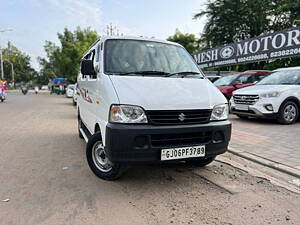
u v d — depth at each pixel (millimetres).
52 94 35344
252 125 7656
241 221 2627
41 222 2586
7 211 2785
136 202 3020
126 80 3373
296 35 10625
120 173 3521
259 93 7496
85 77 5016
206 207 2910
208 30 25578
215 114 3457
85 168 4164
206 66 17391
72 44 34656
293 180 3666
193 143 3264
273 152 4883
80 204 2961
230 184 3537
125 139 2975
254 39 12914
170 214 2758
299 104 7781
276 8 21734
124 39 4230
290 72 8344
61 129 7695
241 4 23500
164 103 3135
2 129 7648
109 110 3135
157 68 3965
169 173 3945
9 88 59938
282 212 2809
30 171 4012
